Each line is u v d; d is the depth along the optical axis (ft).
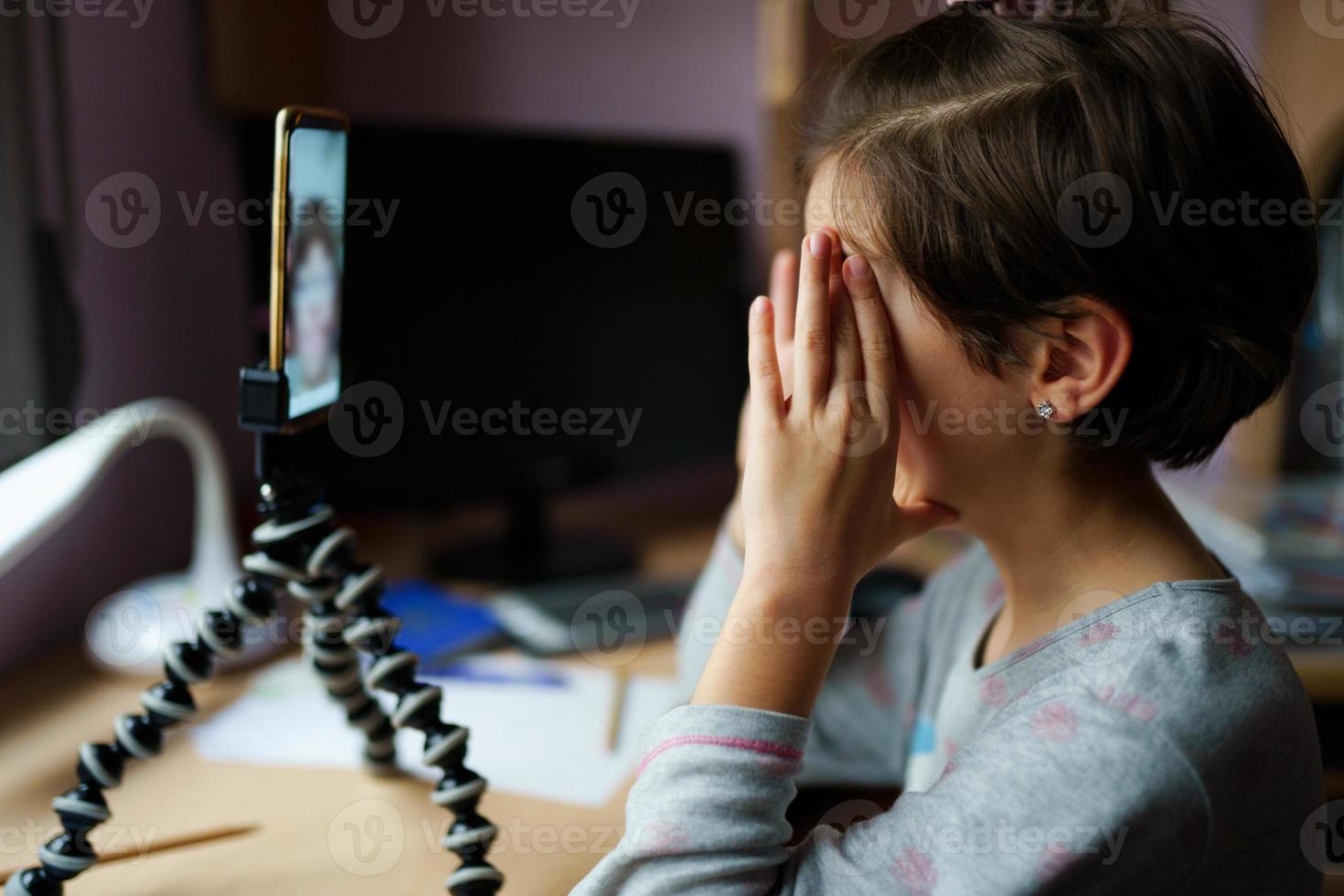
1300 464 5.04
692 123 5.25
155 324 4.06
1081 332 2.05
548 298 4.45
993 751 1.98
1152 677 1.94
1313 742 2.11
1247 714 1.94
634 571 4.50
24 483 3.09
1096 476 2.25
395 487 4.17
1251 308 2.08
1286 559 3.74
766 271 5.19
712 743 1.99
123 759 2.16
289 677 3.36
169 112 4.08
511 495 4.49
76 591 3.72
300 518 2.16
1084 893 1.84
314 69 4.85
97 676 3.38
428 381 4.19
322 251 2.18
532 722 3.12
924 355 2.17
